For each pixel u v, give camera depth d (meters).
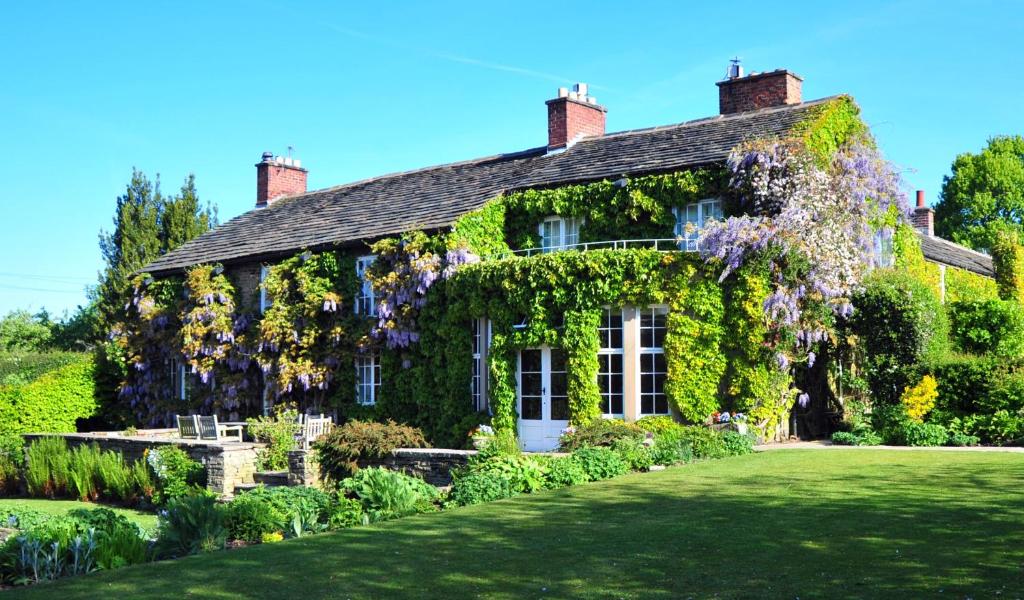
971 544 8.55
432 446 21.86
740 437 17.39
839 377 20.86
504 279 20.72
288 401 25.73
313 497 13.25
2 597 7.82
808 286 19.02
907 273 22.78
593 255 19.73
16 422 27.47
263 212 33.50
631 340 19.56
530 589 7.57
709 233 19.00
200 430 21.52
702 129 24.03
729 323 19.00
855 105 22.83
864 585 7.29
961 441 17.38
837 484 12.44
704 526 9.88
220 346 27.39
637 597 7.21
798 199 19.66
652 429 18.47
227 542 11.21
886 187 22.39
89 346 43.38
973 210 50.22
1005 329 22.30
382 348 24.02
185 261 30.44
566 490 13.05
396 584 7.84
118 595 7.77
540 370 20.53
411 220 24.59
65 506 20.33
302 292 25.64
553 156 26.30
